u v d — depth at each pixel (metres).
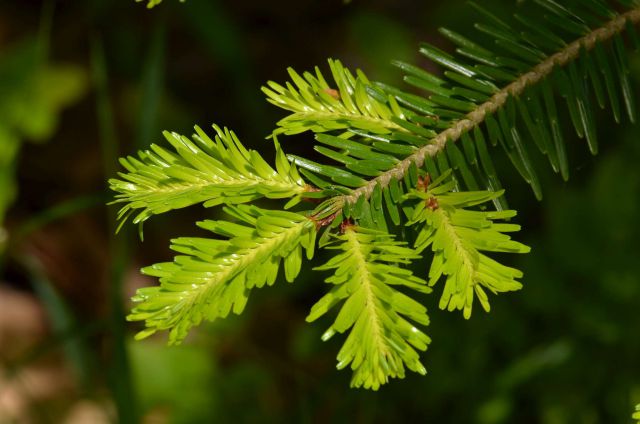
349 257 0.40
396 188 0.41
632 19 0.44
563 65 0.44
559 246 0.89
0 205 1.03
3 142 1.08
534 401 0.85
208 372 0.96
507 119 0.43
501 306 0.88
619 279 0.85
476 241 0.40
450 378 0.85
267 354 1.01
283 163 0.42
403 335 0.40
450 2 1.12
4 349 1.02
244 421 0.93
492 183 0.42
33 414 0.93
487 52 0.44
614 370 0.82
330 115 0.42
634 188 0.88
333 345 0.97
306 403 0.85
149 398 0.92
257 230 0.40
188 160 0.41
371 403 0.85
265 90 0.43
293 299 1.10
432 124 0.43
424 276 0.73
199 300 0.40
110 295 0.64
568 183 0.94
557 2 0.45
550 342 0.86
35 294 1.11
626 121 0.90
